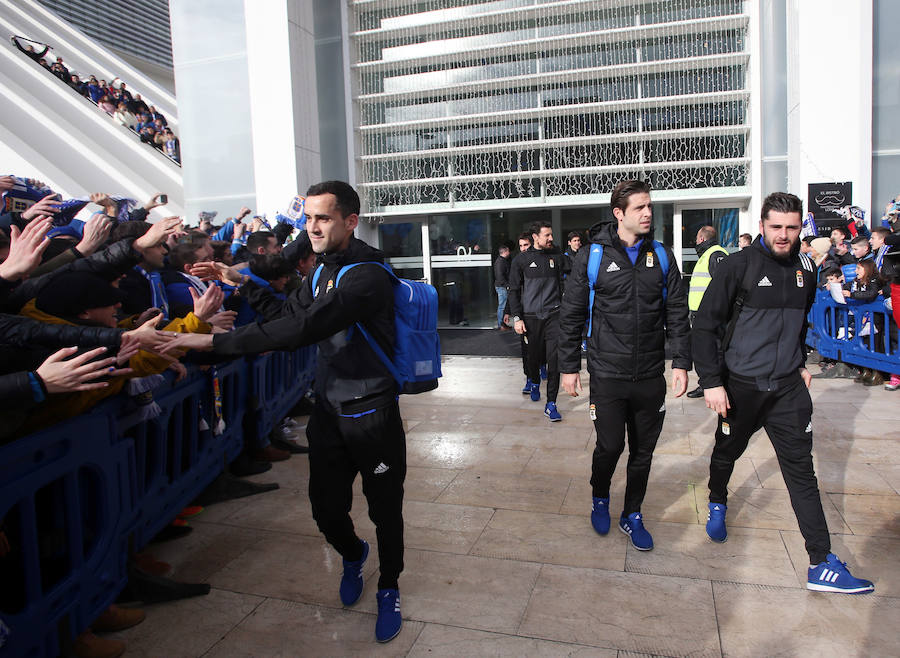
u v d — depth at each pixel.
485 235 10.61
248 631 2.47
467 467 4.26
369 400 2.33
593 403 3.08
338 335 2.32
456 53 9.77
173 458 3.12
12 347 2.01
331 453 2.40
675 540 3.12
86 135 13.38
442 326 11.02
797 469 2.70
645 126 9.39
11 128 11.90
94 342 2.04
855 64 7.89
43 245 2.22
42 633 1.99
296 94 9.45
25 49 15.36
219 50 9.60
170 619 2.55
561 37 9.30
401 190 10.45
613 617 2.48
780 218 2.59
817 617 2.44
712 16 8.98
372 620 2.53
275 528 3.39
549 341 5.35
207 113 9.77
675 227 9.60
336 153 10.32
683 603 2.57
